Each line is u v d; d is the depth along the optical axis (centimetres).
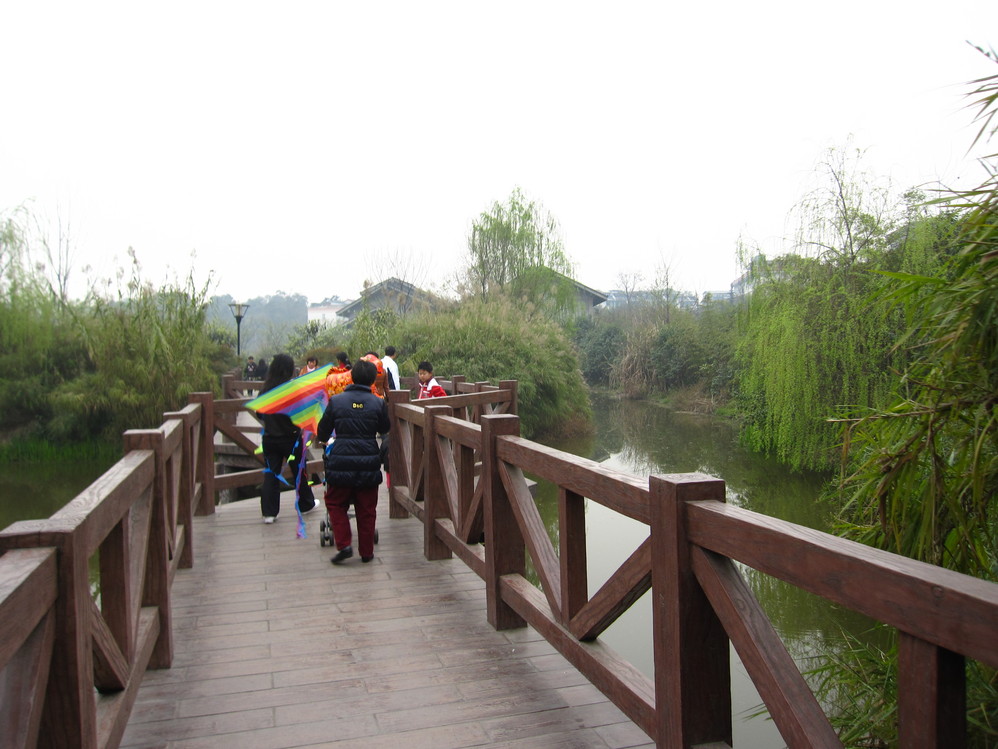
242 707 291
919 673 124
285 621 387
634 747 258
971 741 277
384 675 319
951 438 288
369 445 487
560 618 291
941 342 262
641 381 3080
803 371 1127
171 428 407
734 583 181
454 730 271
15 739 144
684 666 194
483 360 1883
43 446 1734
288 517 642
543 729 271
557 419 2033
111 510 218
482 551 412
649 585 228
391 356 777
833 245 1123
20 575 146
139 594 277
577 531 285
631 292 3984
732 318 2166
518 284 2808
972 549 281
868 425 310
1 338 1814
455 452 448
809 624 577
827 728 153
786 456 1199
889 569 129
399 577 462
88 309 1848
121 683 240
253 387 1422
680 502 195
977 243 253
